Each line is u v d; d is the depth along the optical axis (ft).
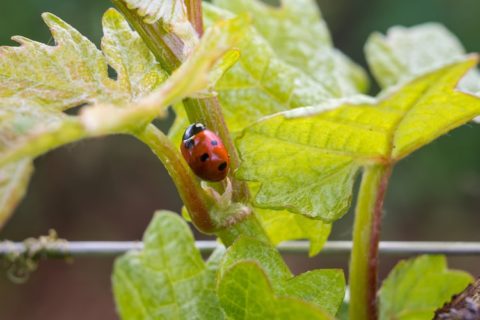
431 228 2.54
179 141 0.59
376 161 0.51
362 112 0.48
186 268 0.53
